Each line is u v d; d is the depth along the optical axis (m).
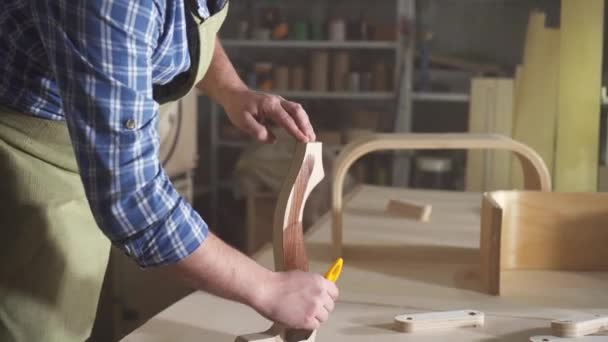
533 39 2.70
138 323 2.51
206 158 5.06
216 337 1.08
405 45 4.46
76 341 1.33
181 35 1.04
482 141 1.51
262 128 1.35
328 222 1.82
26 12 1.05
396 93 4.47
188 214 0.93
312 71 4.62
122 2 0.86
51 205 1.26
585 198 1.41
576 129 2.24
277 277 0.97
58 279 1.28
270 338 0.97
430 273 1.42
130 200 0.89
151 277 2.54
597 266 1.44
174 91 1.21
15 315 1.27
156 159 0.92
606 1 2.32
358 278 1.39
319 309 0.97
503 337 1.08
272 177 3.54
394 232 1.70
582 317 1.14
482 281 1.35
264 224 3.54
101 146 0.88
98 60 0.86
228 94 1.40
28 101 1.16
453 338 1.08
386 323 1.14
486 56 4.86
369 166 4.65
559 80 2.25
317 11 5.06
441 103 5.06
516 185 2.81
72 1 0.85
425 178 4.36
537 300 1.27
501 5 4.81
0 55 1.12
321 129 4.94
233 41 4.62
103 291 2.47
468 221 1.80
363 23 4.58
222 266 0.94
